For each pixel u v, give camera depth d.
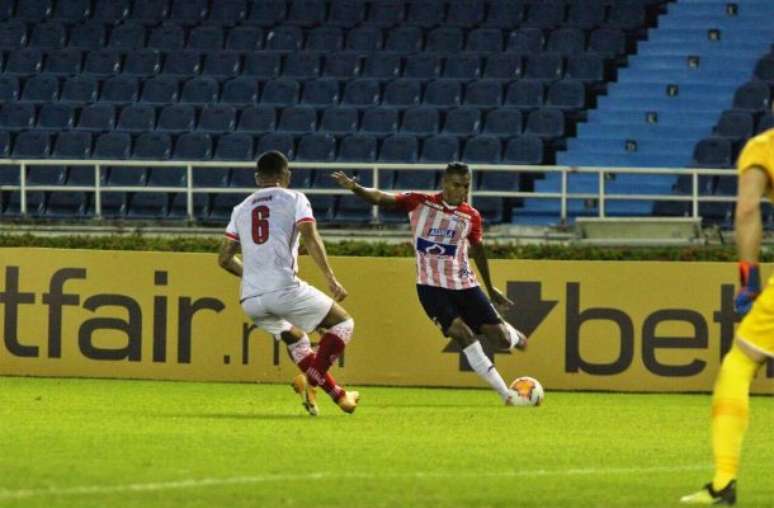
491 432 35.09
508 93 77.44
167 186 72.94
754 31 80.38
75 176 74.25
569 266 48.09
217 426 35.00
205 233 66.00
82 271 49.72
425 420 37.75
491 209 69.81
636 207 70.69
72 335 49.81
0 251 50.00
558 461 29.31
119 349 49.62
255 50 82.94
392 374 48.97
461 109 75.50
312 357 37.88
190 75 81.25
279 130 76.50
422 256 42.38
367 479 25.62
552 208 70.88
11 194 73.94
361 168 64.25
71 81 80.38
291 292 37.09
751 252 22.58
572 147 74.56
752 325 22.88
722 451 22.98
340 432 34.16
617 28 81.31
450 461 28.77
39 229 66.19
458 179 41.72
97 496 23.09
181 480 25.03
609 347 48.06
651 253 52.03
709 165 71.94
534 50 80.94
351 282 48.84
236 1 85.94
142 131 76.25
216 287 49.28
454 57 80.06
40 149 76.31
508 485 25.42
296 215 37.00
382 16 84.81
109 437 32.03
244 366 49.12
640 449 31.94
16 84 81.06
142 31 84.19
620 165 73.44
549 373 48.25
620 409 42.19
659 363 47.91
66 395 43.97
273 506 22.36
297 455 29.12
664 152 73.62
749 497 24.55
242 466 27.17
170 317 49.41
